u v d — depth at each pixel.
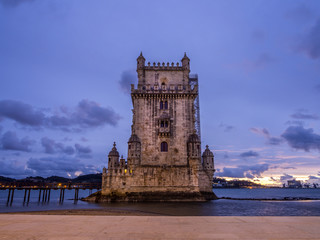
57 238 10.34
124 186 54.88
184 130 59.19
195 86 62.03
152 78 64.31
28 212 39.66
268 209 47.53
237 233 11.24
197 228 12.27
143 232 11.42
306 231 11.65
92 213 36.09
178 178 55.31
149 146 58.00
